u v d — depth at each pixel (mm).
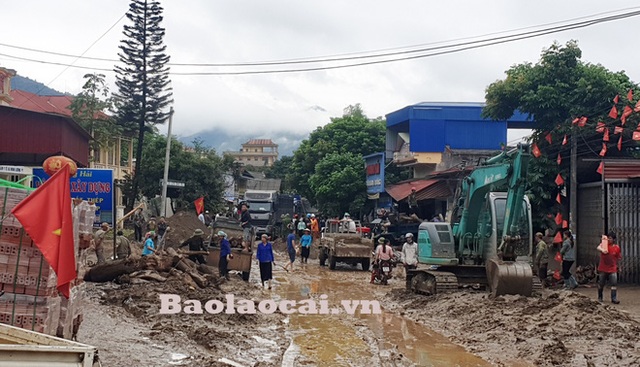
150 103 39531
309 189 54594
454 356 11570
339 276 26641
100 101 43062
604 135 20812
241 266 23062
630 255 20516
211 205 51844
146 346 10883
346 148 51562
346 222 32625
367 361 11172
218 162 54656
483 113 26453
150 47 38938
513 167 16562
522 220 18656
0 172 22562
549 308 14102
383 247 23734
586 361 10461
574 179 22172
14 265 8250
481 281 18953
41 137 24500
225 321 14375
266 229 47969
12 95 44750
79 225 10055
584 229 22484
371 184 46094
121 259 18312
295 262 33844
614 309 13734
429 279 18906
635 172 20688
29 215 7121
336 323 15203
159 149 50812
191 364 9891
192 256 22719
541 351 11211
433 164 42312
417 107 43125
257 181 70875
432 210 39562
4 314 8180
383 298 19688
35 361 5367
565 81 24078
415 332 14055
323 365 10844
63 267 7160
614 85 23219
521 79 24969
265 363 10734
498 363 10930
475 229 19094
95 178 21828
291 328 14445
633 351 10805
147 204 48906
